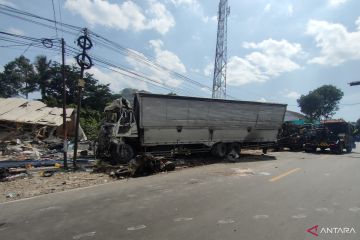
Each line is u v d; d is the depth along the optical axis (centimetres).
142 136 1644
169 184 1086
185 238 555
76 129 1489
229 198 849
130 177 1280
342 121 2644
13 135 2747
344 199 834
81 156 1944
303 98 7400
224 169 1462
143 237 566
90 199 877
